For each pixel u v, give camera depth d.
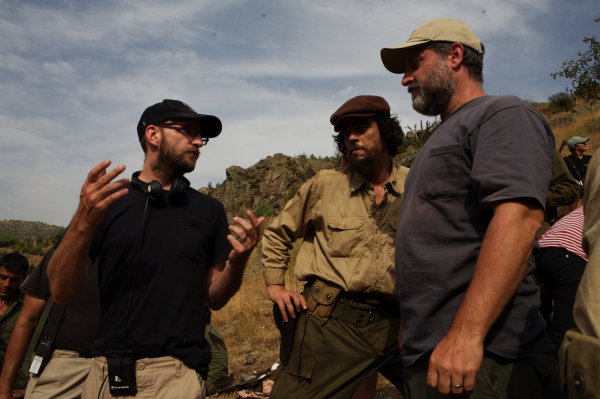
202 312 2.09
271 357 4.75
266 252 2.69
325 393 2.31
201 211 2.18
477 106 1.69
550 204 3.52
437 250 1.63
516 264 1.32
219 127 2.30
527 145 1.45
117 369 1.85
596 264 0.97
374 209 2.46
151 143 2.17
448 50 1.84
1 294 3.72
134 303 1.94
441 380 1.36
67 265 1.73
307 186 2.62
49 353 2.62
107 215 2.01
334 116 2.54
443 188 1.64
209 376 4.04
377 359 2.36
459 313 1.38
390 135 2.49
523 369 1.51
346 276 2.35
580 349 0.92
